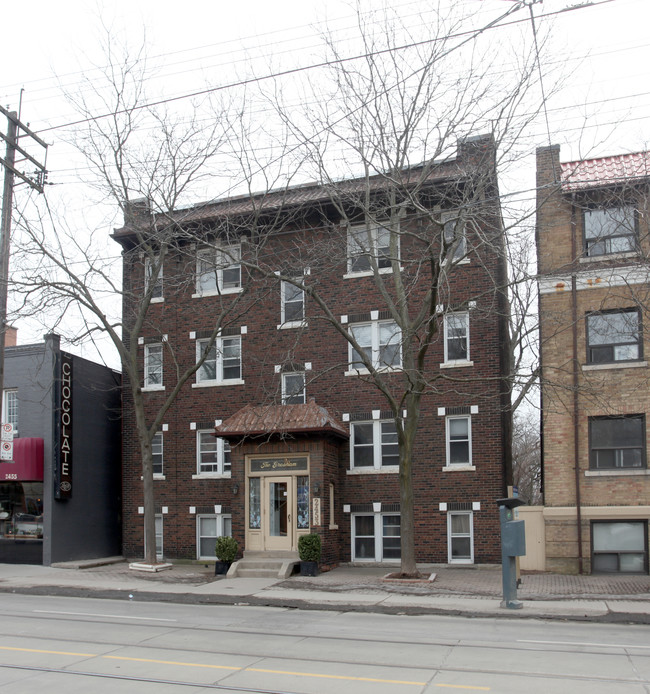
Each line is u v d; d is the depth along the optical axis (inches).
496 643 459.5
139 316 952.3
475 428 917.8
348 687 349.1
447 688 346.3
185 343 1074.1
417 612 605.0
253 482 930.7
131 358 936.9
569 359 843.4
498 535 893.8
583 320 856.9
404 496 790.5
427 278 957.2
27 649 443.8
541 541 839.7
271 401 993.5
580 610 593.9
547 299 872.3
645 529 812.6
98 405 1098.1
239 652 432.8
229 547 866.1
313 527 885.2
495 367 920.3
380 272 980.6
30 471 989.8
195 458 1047.0
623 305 840.3
